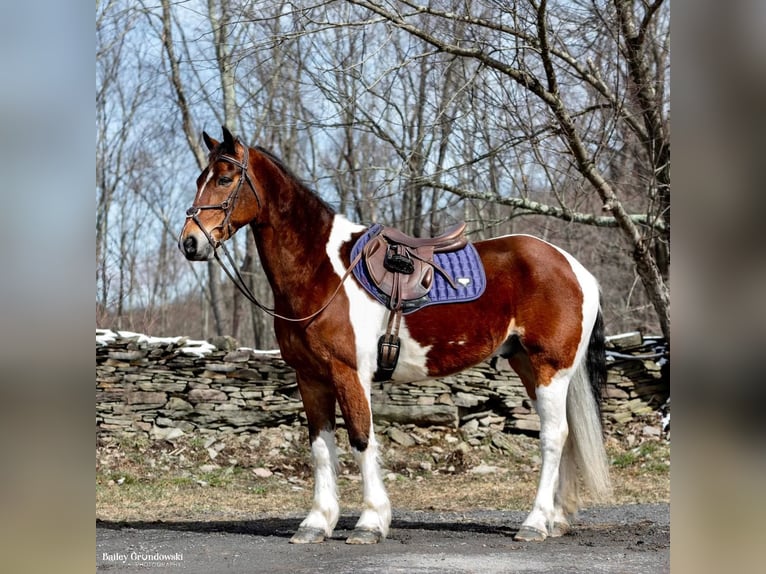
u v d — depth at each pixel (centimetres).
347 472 952
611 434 1050
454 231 564
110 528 620
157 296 2350
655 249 1237
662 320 1097
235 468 958
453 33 1006
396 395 1047
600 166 1218
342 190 1712
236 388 1041
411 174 1064
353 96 951
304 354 527
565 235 1528
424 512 734
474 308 538
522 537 532
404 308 528
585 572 427
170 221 2250
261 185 527
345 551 495
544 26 889
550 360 545
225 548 517
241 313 2159
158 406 1016
